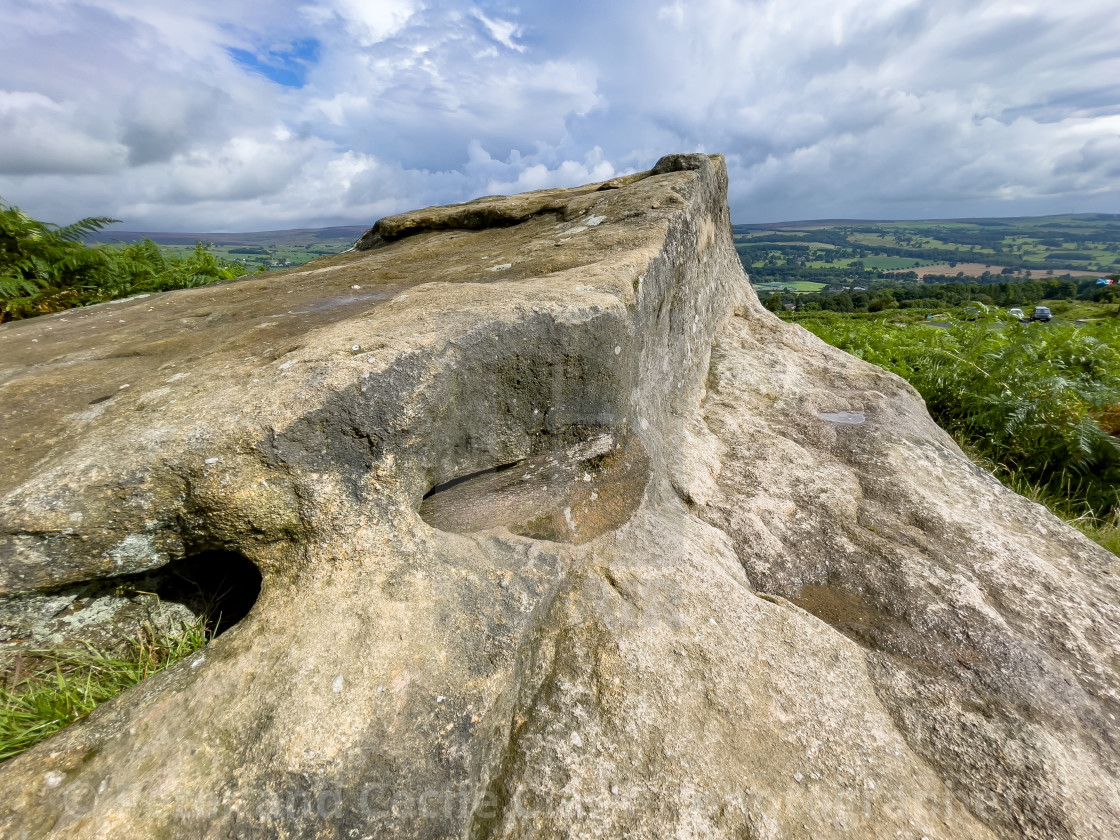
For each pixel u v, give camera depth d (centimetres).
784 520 246
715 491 259
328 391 138
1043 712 173
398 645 127
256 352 187
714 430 315
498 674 135
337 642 124
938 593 211
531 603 154
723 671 162
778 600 197
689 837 127
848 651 180
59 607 137
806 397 355
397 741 116
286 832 102
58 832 95
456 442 175
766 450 295
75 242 528
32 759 106
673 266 311
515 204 447
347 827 107
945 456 316
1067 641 202
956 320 627
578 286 212
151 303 315
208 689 116
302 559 139
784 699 159
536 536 190
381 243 491
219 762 106
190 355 204
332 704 114
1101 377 454
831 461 295
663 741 143
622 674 155
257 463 133
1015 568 231
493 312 178
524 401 191
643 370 253
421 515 175
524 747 139
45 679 139
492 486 193
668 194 350
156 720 111
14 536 121
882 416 346
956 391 488
